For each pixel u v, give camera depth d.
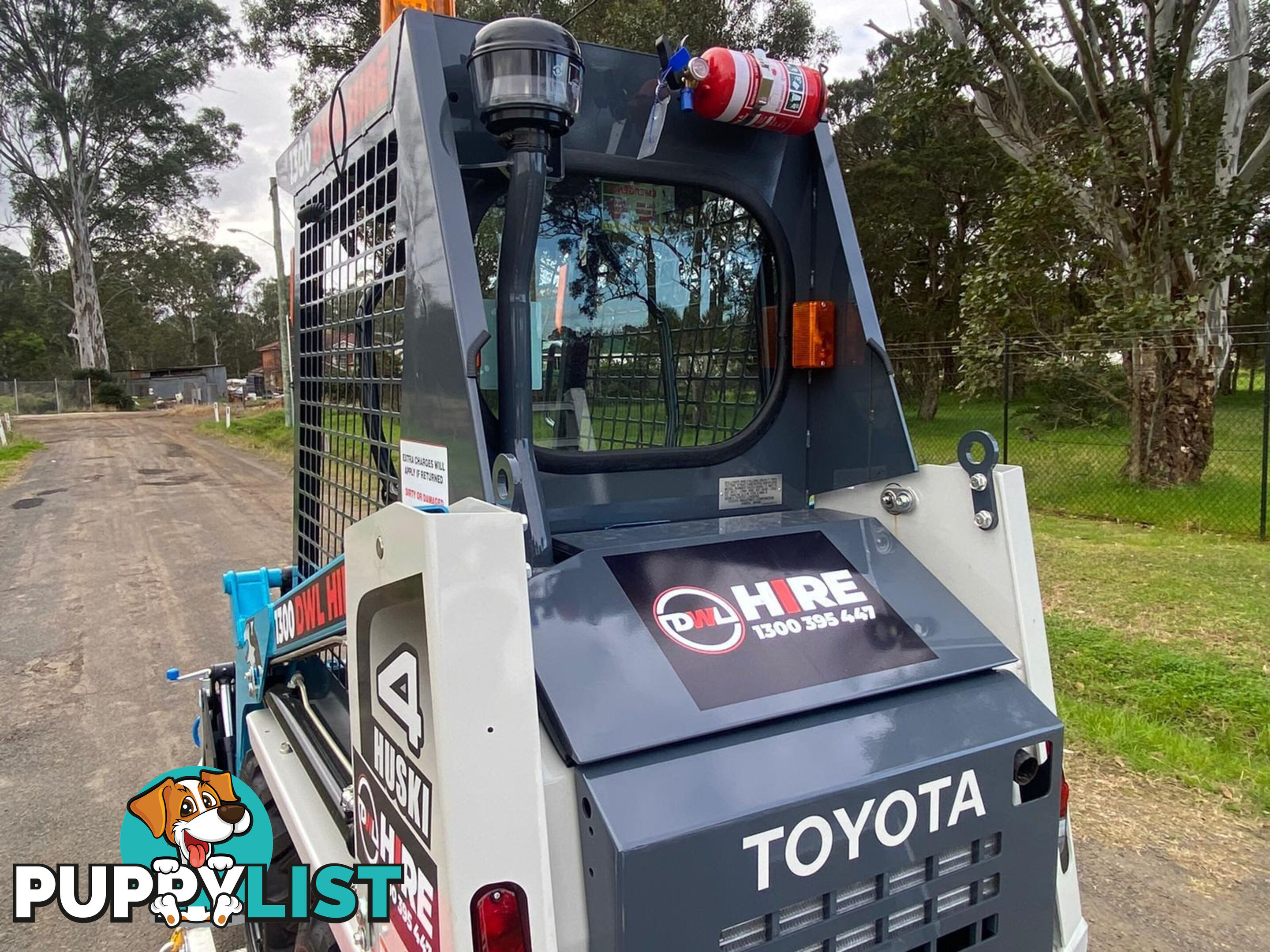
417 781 1.36
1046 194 10.48
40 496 14.59
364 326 2.25
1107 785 3.77
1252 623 5.71
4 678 5.70
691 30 15.57
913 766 1.52
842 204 2.26
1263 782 3.71
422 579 1.24
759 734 1.48
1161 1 10.46
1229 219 10.05
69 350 59.91
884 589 1.90
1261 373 24.70
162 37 44.78
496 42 1.63
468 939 1.21
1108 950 2.79
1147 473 11.07
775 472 2.32
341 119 2.35
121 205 49.62
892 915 1.52
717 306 2.29
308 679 2.68
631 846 1.24
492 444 1.92
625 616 1.57
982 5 11.02
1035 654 1.85
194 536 10.58
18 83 44.81
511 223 1.71
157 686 5.49
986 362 11.38
